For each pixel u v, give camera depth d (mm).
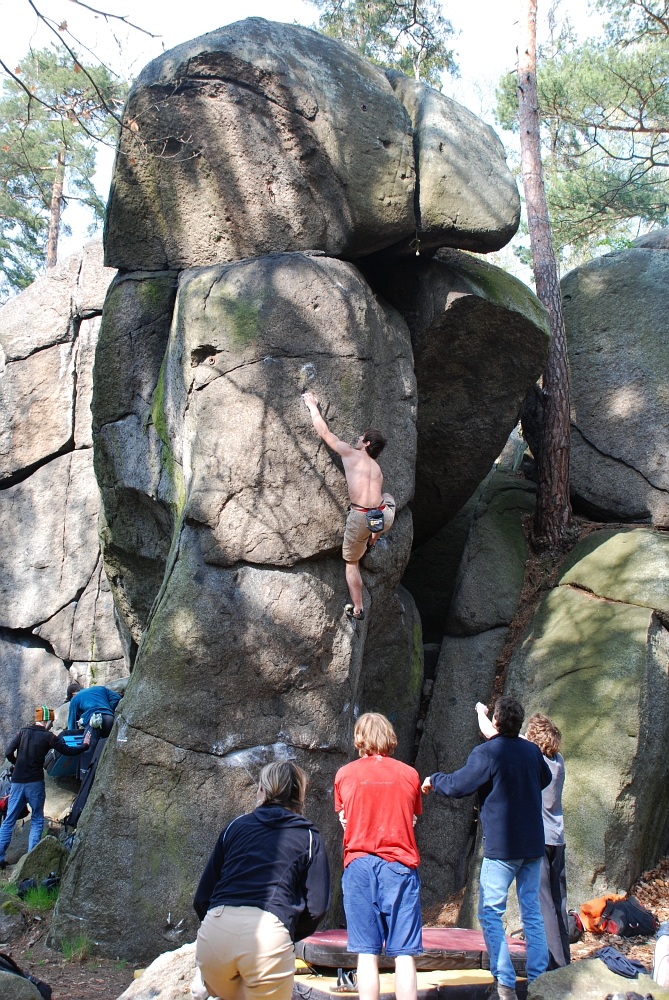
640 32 18281
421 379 9797
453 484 10727
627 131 18969
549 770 5328
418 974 5496
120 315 9062
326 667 7500
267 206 8297
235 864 3979
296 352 7480
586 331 11586
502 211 8633
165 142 8383
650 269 11492
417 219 8531
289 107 8031
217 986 3908
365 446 7340
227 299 7621
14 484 13336
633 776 8062
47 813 10484
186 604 7332
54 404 13242
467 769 5098
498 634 10070
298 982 5180
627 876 7855
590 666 8766
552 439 10875
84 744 8836
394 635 9102
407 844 4586
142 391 9070
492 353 9672
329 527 7469
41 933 7109
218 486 7414
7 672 13016
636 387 11070
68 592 12859
